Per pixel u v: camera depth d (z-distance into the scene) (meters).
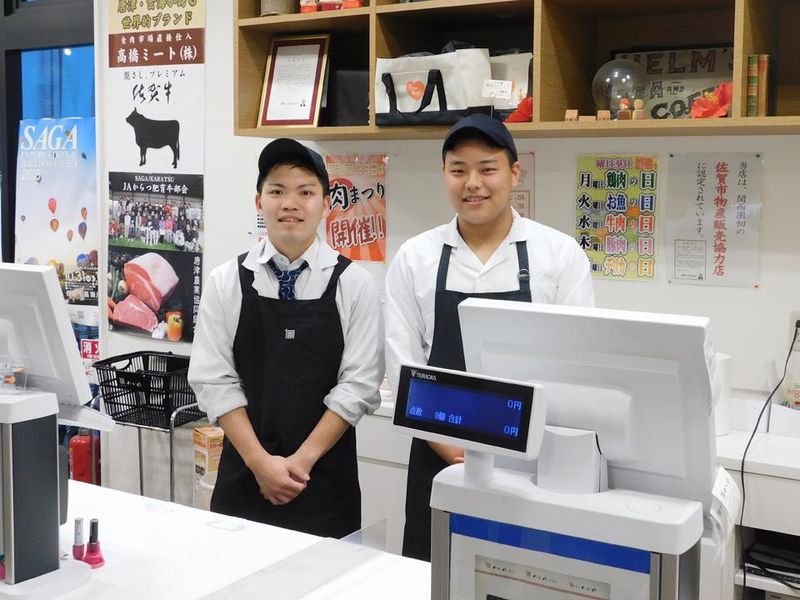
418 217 3.37
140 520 1.93
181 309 3.92
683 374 1.17
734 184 2.85
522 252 2.31
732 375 2.90
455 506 1.30
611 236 3.04
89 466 4.06
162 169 3.92
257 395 2.44
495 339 1.31
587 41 3.00
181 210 3.88
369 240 3.48
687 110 2.89
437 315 2.33
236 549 1.78
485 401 1.21
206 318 2.47
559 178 3.11
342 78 3.21
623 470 1.29
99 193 4.11
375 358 2.47
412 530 2.40
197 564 1.70
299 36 3.30
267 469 2.33
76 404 1.78
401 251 2.43
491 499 1.27
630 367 1.21
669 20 2.92
